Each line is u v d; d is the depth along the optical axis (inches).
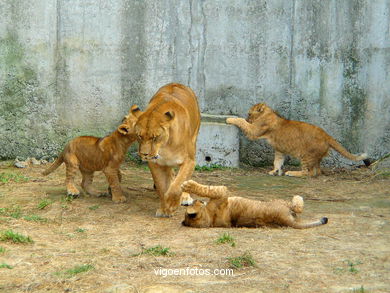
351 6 450.3
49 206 317.4
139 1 443.8
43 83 439.8
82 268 217.8
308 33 453.4
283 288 201.2
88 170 339.3
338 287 201.8
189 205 281.7
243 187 385.4
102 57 444.8
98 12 440.8
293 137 431.2
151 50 449.1
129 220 293.7
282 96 458.6
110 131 450.6
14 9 432.8
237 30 453.7
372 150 458.6
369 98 455.5
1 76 436.8
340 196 360.5
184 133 292.7
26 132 442.0
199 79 457.1
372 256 234.1
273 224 275.7
